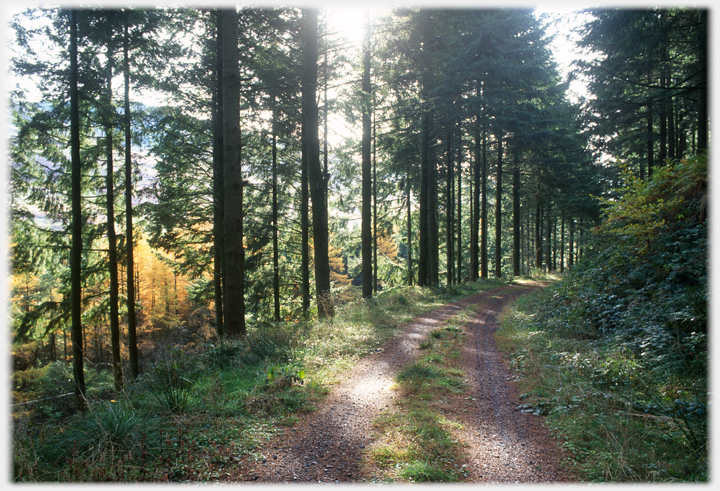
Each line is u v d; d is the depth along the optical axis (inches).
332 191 775.1
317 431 180.2
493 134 901.2
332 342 350.0
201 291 672.4
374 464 150.6
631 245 390.3
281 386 233.8
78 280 405.1
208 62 508.4
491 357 315.9
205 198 594.9
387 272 1108.5
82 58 409.1
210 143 568.4
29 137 409.7
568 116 576.1
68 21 389.1
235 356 295.6
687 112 682.8
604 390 215.5
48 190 438.9
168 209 525.3
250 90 505.4
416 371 265.6
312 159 543.8
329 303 504.1
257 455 156.7
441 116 778.8
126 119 438.9
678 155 854.5
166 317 1074.7
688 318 245.1
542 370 255.4
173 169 550.6
